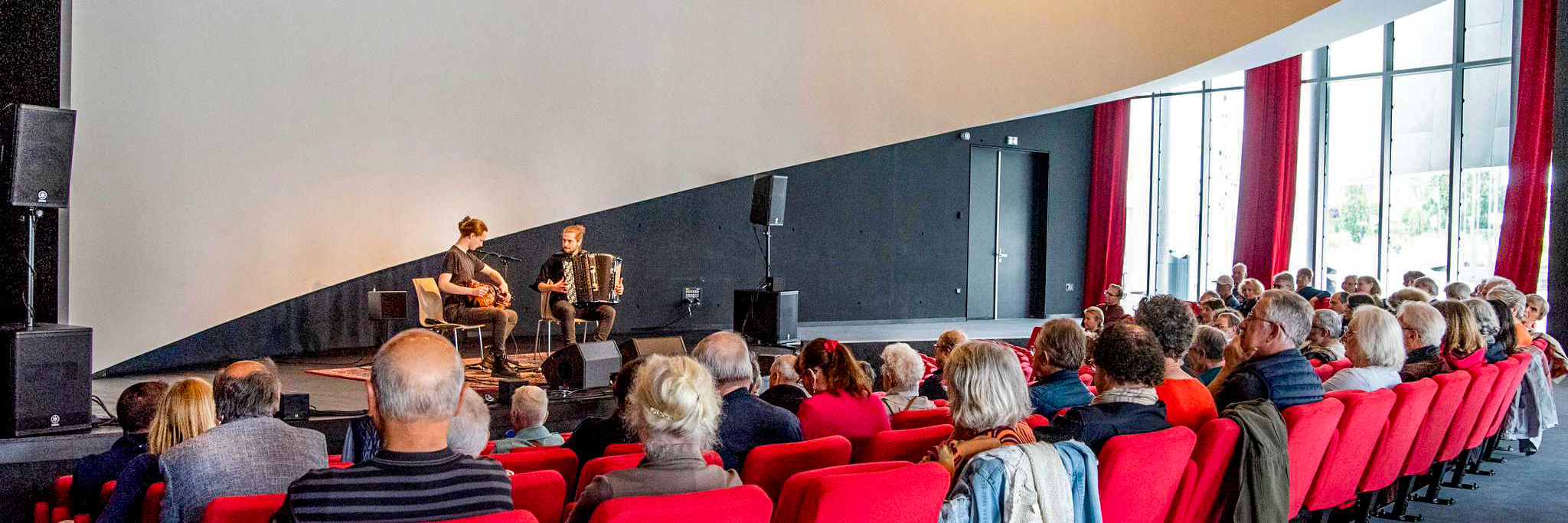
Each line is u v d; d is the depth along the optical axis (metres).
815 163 13.19
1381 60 13.46
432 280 8.01
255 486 2.75
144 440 3.56
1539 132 11.52
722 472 2.32
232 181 8.38
